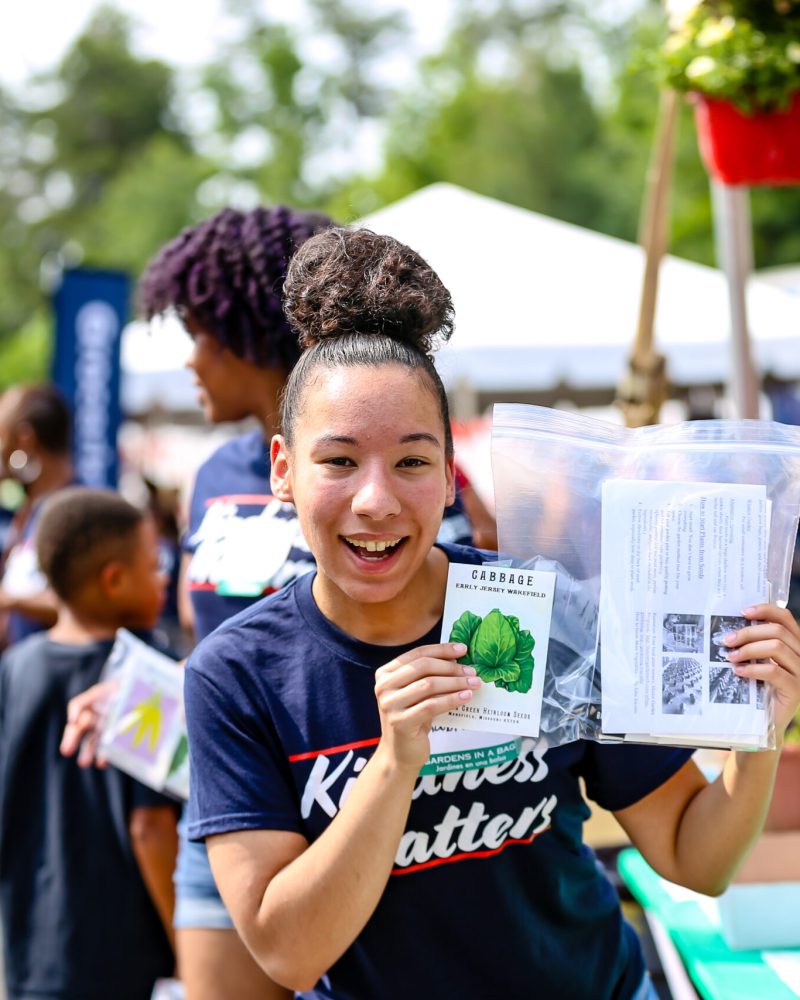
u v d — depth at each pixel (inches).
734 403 122.8
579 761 55.1
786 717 48.7
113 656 88.2
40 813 93.8
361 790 47.6
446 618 49.2
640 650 48.2
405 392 47.8
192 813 52.7
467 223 227.9
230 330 78.0
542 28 1132.5
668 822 55.5
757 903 63.4
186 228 82.3
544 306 212.1
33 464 150.3
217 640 54.2
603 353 210.8
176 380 260.5
